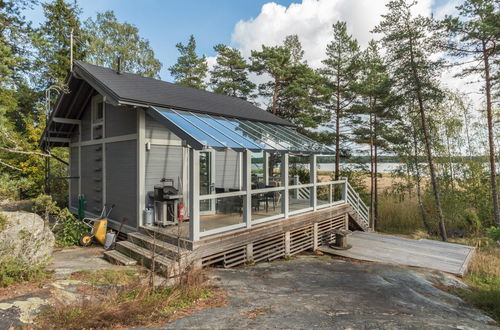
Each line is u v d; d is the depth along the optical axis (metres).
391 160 17.19
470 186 15.70
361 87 16.03
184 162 8.41
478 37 11.68
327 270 6.97
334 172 19.64
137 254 6.25
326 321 3.70
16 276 4.51
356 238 10.90
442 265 8.10
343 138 17.94
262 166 11.64
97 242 8.23
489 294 5.66
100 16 25.22
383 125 16.27
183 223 7.69
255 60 19.95
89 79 8.05
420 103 13.39
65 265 5.85
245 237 7.14
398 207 17.23
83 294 4.16
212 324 3.48
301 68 18.88
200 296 4.55
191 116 7.73
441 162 15.73
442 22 12.21
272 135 9.05
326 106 18.42
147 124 7.59
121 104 6.81
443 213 15.20
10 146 6.93
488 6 11.38
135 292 4.36
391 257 8.72
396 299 5.06
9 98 14.08
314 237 9.63
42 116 16.22
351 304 4.55
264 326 3.46
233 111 10.11
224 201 8.86
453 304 5.25
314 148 9.59
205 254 6.18
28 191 14.66
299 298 4.69
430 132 15.29
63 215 7.12
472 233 14.97
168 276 5.30
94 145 9.73
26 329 3.04
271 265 7.27
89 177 10.09
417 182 16.17
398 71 13.15
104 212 9.05
